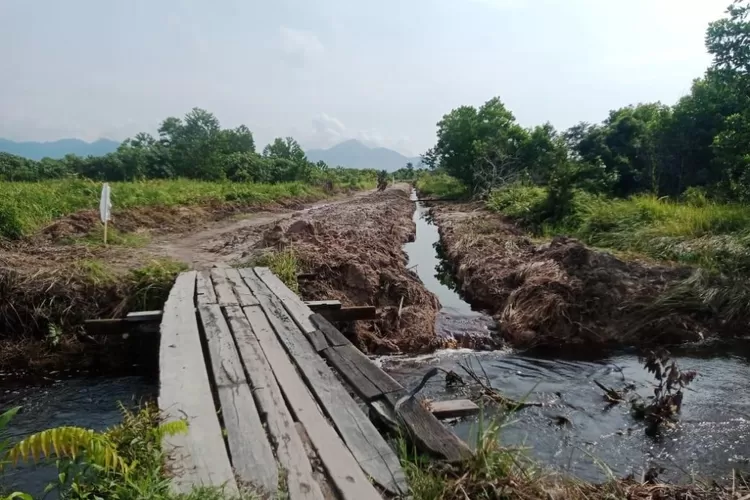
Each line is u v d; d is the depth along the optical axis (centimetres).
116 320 655
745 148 1417
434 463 318
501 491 300
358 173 6606
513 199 2148
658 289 893
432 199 3612
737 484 418
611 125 2392
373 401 402
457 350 774
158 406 366
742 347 786
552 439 502
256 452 313
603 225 1360
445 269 1421
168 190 1795
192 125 3306
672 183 1989
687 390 621
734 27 1298
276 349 491
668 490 363
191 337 512
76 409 561
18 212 1041
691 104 1916
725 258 979
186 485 274
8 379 640
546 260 1020
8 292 701
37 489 382
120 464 273
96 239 1059
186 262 938
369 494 279
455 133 3425
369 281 897
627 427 528
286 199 2389
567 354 762
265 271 835
